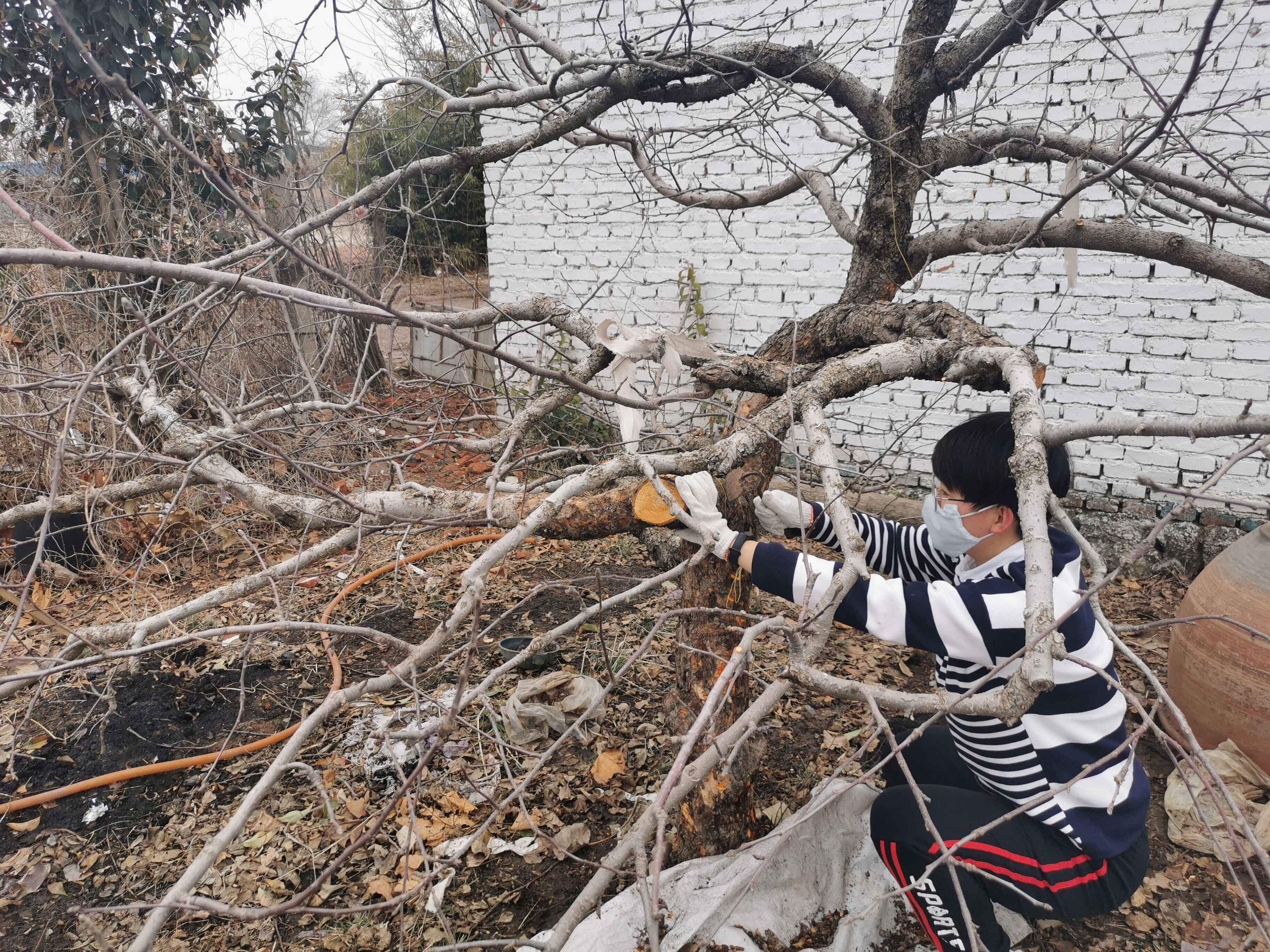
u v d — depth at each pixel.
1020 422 1.52
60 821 2.65
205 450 1.96
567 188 5.46
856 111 2.27
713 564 2.13
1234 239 3.77
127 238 4.85
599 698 1.44
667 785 1.22
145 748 2.98
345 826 2.59
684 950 1.99
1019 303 4.28
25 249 1.12
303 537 2.08
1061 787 1.19
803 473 3.56
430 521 1.80
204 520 4.35
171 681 3.35
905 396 4.66
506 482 2.31
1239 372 3.89
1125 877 1.71
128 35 4.96
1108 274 4.05
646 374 4.89
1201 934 2.22
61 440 1.51
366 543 4.21
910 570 2.16
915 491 4.75
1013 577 1.67
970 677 1.75
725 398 2.78
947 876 1.74
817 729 3.05
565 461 4.62
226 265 2.04
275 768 1.18
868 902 2.19
